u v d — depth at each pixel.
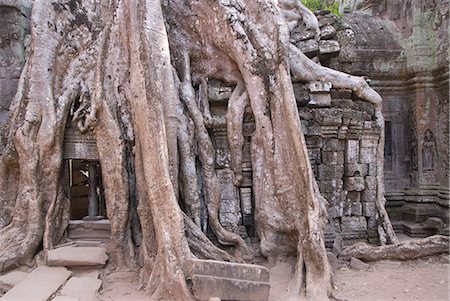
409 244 5.96
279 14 6.20
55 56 6.19
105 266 5.48
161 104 5.29
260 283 4.26
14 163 5.99
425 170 8.14
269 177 5.81
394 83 8.59
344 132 6.68
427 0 8.21
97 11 6.52
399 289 4.83
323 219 5.45
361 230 6.77
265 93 5.94
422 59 8.19
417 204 8.05
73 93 6.15
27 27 7.33
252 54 6.06
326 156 6.65
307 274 4.79
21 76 6.23
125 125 5.97
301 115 6.64
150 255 5.18
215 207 6.05
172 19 6.73
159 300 4.46
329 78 6.91
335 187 6.61
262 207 5.83
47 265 5.34
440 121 8.09
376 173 6.91
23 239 5.60
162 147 5.01
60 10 6.30
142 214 5.31
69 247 5.77
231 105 6.24
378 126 6.95
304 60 6.92
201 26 6.59
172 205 4.79
